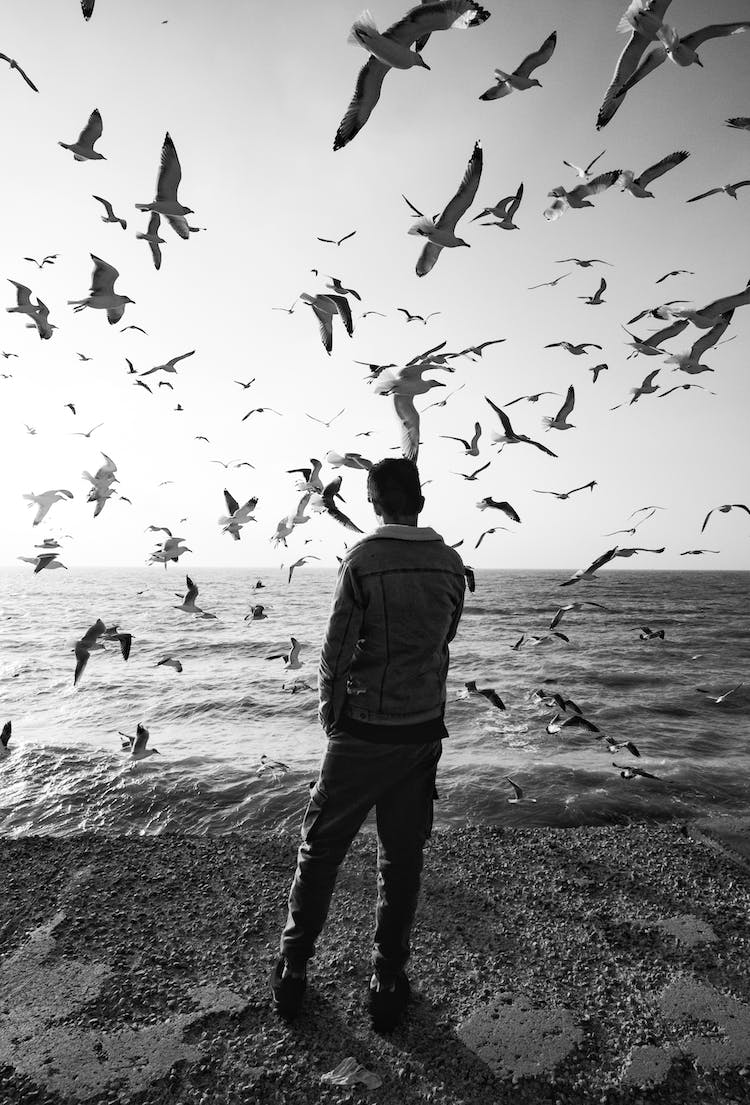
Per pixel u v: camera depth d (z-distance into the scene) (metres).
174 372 8.28
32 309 7.14
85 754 8.80
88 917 3.28
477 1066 2.33
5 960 2.92
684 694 14.95
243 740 10.38
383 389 4.25
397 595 2.34
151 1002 2.64
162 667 18.62
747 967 2.92
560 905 3.45
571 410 6.34
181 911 3.35
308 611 43.84
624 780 7.54
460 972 2.87
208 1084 2.24
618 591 78.94
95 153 5.52
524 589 85.75
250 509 7.42
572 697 14.52
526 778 7.66
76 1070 2.29
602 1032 2.50
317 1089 2.22
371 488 2.60
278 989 2.55
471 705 12.60
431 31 3.20
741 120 4.30
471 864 3.92
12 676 16.73
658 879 3.76
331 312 5.63
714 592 79.00
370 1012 2.52
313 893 2.50
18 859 3.94
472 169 4.23
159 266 6.27
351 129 3.48
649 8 3.50
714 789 7.23
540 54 4.20
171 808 6.74
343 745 2.41
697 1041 2.45
